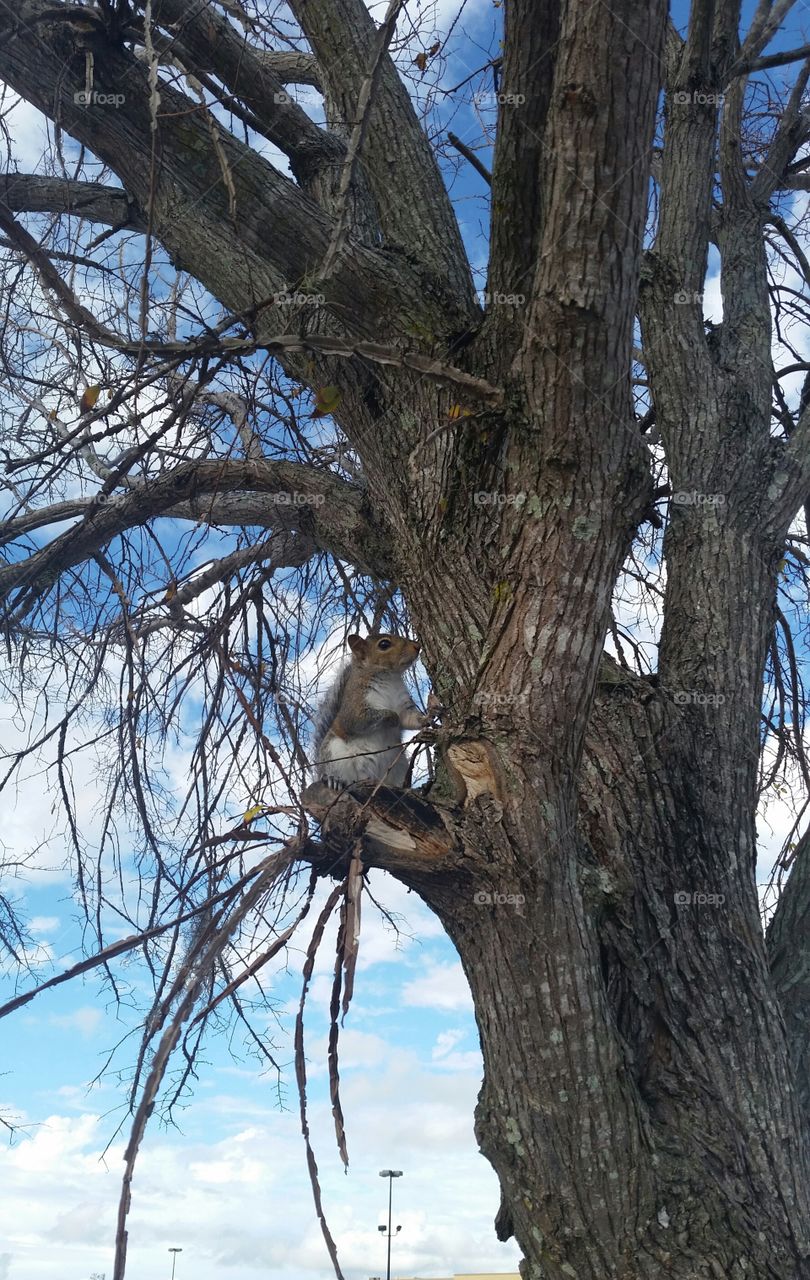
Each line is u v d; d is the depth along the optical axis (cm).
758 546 585
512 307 482
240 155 505
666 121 665
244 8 539
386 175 588
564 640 417
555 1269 414
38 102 515
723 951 484
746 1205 429
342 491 634
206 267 571
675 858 498
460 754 424
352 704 622
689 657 552
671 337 620
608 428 406
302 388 612
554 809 414
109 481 496
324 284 509
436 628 517
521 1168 421
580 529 414
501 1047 421
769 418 633
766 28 577
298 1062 355
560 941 408
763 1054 472
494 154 467
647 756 518
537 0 424
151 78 389
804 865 570
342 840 409
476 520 519
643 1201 412
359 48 602
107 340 454
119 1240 297
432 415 534
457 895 416
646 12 357
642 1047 468
